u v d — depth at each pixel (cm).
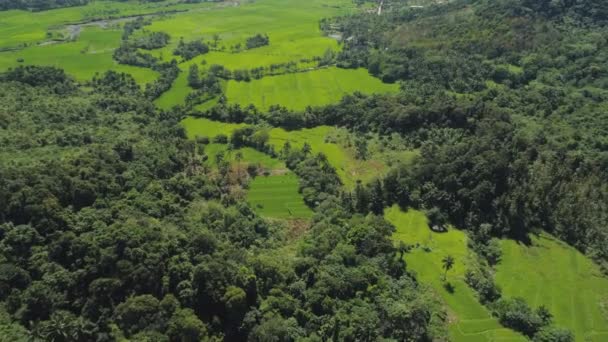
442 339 13600
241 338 12456
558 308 15312
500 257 17250
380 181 19975
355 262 15362
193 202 18038
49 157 16825
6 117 19688
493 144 19875
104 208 14850
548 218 18688
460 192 18775
